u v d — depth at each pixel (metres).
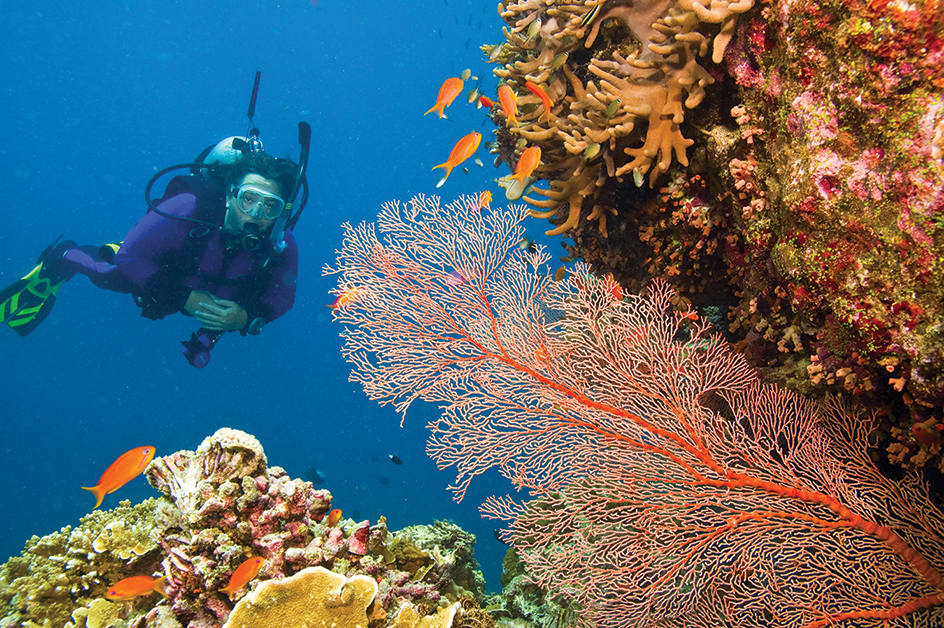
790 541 2.49
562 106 3.37
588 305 3.17
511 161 4.30
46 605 2.71
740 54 2.38
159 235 7.25
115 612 2.57
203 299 7.63
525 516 3.00
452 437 3.19
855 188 1.82
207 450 2.69
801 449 2.59
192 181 7.58
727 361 2.83
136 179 78.44
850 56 1.79
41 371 61.88
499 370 3.24
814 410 2.59
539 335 3.23
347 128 80.19
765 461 2.64
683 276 3.41
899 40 1.62
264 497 2.53
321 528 2.61
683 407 2.83
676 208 3.14
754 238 2.48
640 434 2.86
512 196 3.97
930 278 1.65
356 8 64.50
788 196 2.07
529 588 3.96
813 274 2.02
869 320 1.84
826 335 2.14
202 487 2.52
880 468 2.52
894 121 1.69
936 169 1.59
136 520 3.25
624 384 2.97
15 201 73.56
